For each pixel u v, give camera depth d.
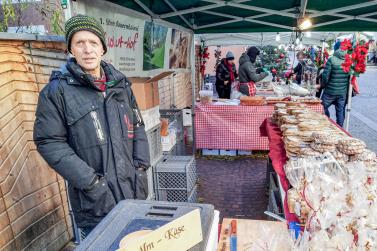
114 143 1.72
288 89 6.75
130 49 3.03
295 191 1.62
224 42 11.26
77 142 1.68
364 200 1.30
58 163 1.61
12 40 2.16
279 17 4.89
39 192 2.38
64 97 1.61
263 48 15.31
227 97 9.31
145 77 3.36
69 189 1.77
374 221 1.18
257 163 5.15
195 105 5.46
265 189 4.10
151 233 0.75
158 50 3.84
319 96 7.04
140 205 1.05
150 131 3.09
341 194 1.34
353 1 3.88
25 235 2.21
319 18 4.93
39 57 2.41
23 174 2.22
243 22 5.25
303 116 3.21
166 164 3.22
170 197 3.24
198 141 5.59
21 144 2.22
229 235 1.34
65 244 2.68
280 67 13.49
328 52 9.56
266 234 1.31
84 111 1.64
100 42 1.67
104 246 0.82
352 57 4.79
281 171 2.18
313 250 1.12
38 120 1.62
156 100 3.25
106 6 2.48
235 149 5.53
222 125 5.45
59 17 2.75
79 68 1.63
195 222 0.83
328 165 1.71
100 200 1.68
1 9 2.93
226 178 4.56
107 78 1.76
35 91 2.38
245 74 6.36
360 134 6.50
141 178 1.93
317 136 2.14
